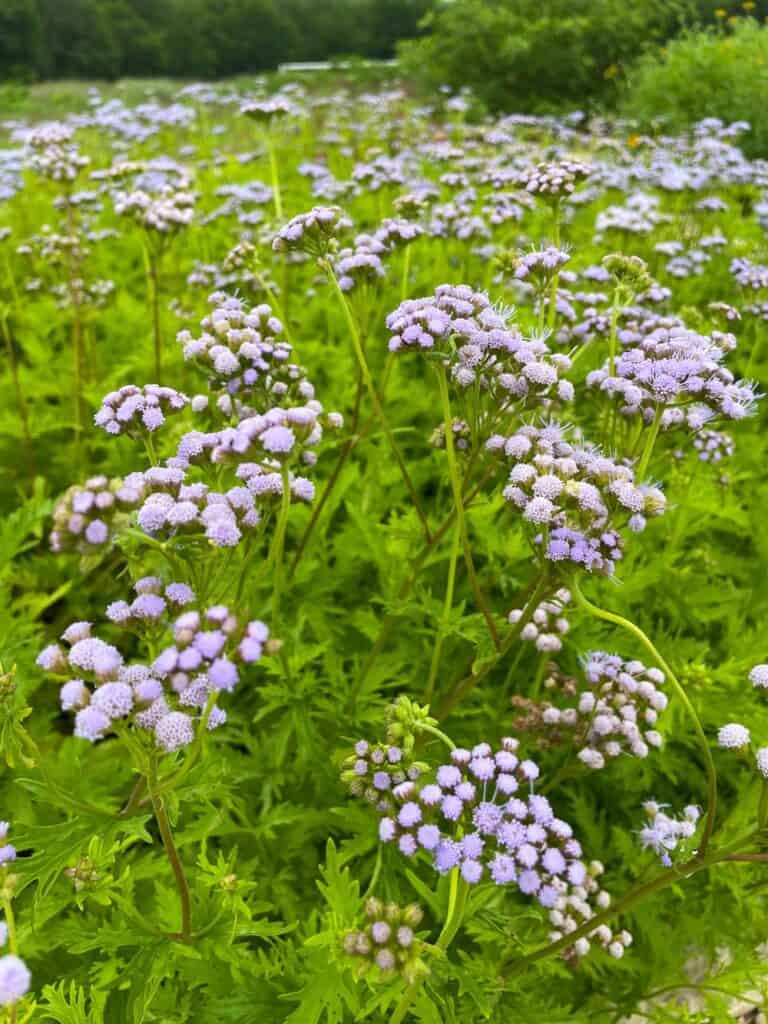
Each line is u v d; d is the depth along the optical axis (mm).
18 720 206
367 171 575
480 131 1044
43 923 246
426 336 247
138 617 194
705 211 693
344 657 370
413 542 352
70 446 504
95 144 1029
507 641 257
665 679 318
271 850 311
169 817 210
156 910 275
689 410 277
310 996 219
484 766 202
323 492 382
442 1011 242
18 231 765
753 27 1497
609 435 312
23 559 437
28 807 299
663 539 438
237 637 186
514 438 245
